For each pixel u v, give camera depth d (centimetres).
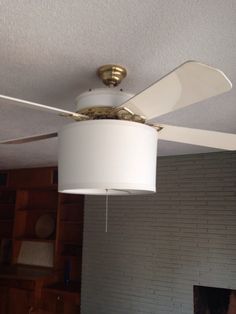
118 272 348
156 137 110
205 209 310
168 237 325
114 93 120
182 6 92
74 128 101
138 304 329
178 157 334
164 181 339
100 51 117
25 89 153
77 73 135
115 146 98
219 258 295
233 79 136
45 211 440
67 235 430
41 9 95
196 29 103
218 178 308
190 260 309
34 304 376
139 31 104
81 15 97
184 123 203
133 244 345
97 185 97
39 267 434
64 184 102
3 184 461
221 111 181
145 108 108
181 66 77
